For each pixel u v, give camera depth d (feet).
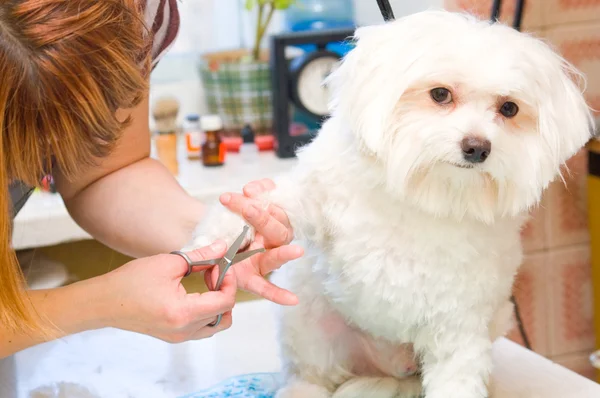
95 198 3.31
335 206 2.77
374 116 2.59
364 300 2.84
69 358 3.36
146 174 3.35
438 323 2.80
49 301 2.43
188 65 6.47
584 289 5.15
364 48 2.66
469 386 2.79
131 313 2.33
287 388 3.00
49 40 1.96
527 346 4.69
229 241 2.59
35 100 1.99
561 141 2.74
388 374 3.18
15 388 3.11
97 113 2.08
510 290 2.98
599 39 4.75
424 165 2.64
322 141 2.87
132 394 3.06
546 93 2.67
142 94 2.29
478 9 4.48
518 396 2.92
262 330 3.62
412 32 2.62
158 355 3.39
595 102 4.83
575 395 2.92
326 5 6.14
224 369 3.26
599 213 4.67
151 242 3.22
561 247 5.04
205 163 5.60
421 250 2.70
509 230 2.82
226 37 6.59
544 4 4.61
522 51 2.63
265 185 2.79
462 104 2.68
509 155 2.62
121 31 2.12
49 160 2.27
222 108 6.18
